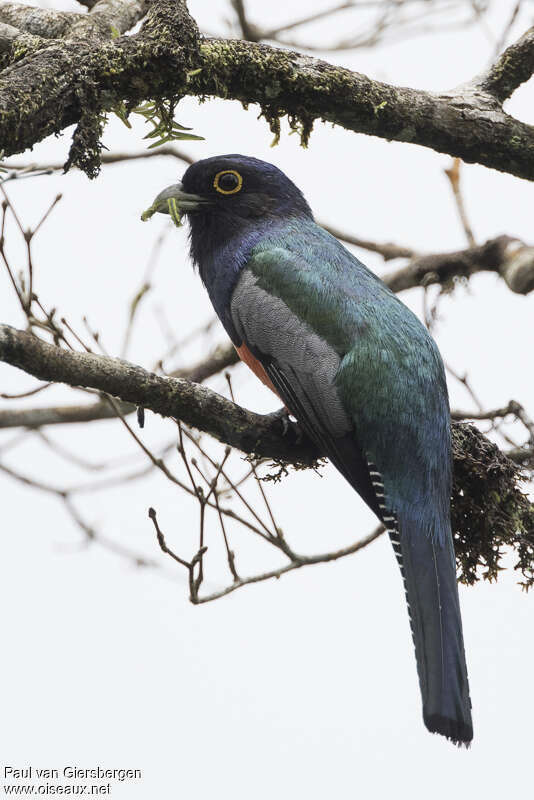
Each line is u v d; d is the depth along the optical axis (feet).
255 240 36.04
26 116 27.14
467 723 27.76
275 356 33.71
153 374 29.94
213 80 30.91
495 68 36.09
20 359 27.07
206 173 36.99
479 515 33.83
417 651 29.22
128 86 29.22
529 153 35.60
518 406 38.04
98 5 33.55
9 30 29.66
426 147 35.35
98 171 29.19
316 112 33.06
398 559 31.07
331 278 33.96
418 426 31.58
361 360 31.99
